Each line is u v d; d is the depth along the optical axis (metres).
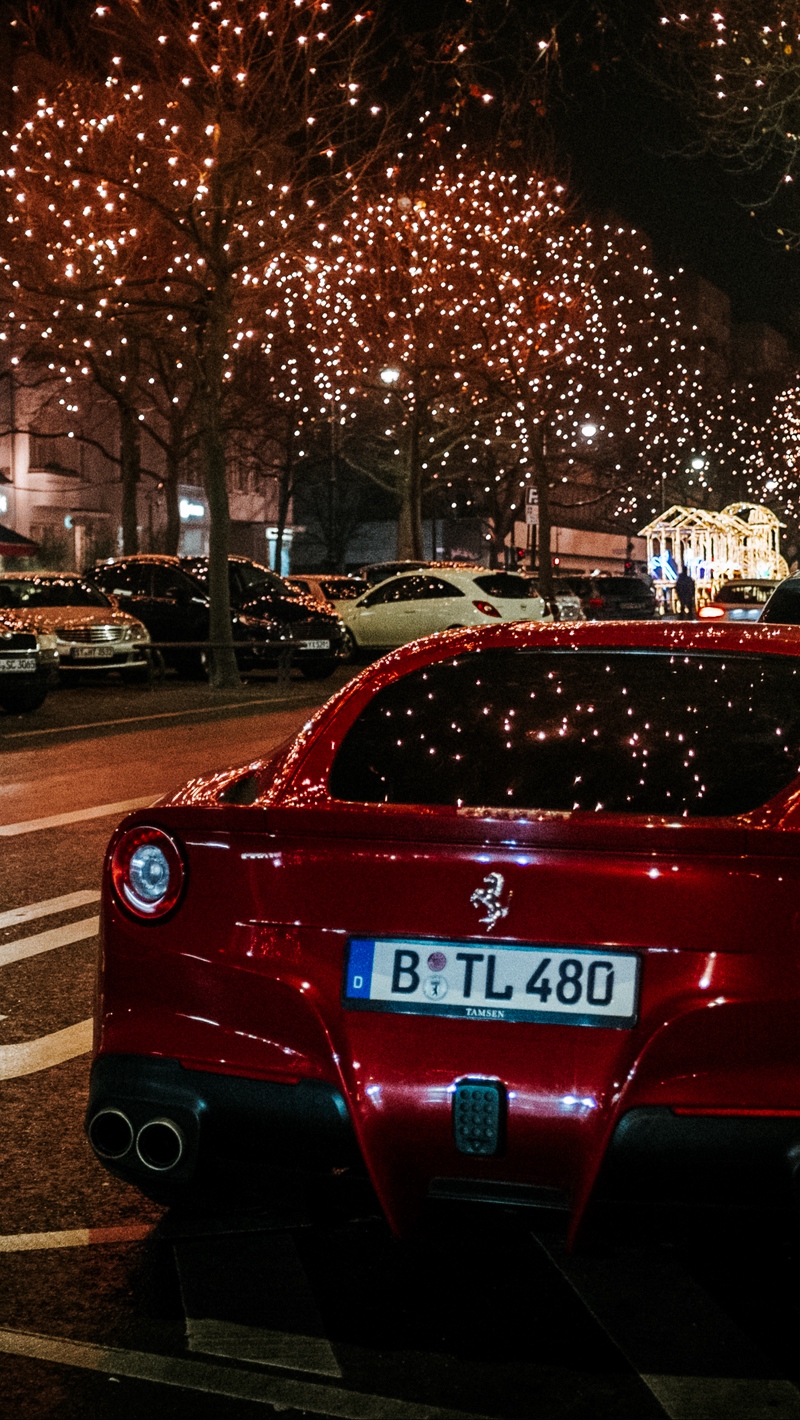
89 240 26.83
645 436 62.00
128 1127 3.16
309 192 23.50
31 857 9.07
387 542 73.31
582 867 2.89
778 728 3.53
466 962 2.93
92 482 49.44
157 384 45.38
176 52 22.67
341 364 38.72
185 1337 3.15
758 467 68.62
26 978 6.31
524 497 56.88
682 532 48.94
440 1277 3.48
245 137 21.84
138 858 3.20
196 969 3.10
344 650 25.70
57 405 46.94
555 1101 2.85
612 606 43.25
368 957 2.98
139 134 24.41
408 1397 2.90
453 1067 2.90
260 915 3.06
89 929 7.21
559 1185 2.88
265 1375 2.98
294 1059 3.01
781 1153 2.79
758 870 2.84
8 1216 3.85
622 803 3.31
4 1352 3.09
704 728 3.55
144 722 17.19
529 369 37.12
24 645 17.88
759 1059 2.81
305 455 51.19
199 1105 3.07
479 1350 3.10
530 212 35.34
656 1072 2.83
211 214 22.59
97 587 24.25
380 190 34.62
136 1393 2.92
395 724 3.72
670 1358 3.06
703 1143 2.80
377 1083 2.94
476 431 45.09
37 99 25.25
